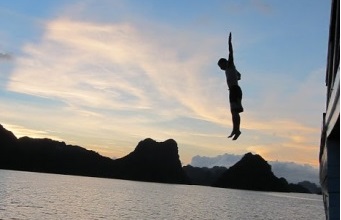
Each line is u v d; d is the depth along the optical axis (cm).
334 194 900
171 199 13975
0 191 9919
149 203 11269
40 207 7638
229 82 728
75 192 13150
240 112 722
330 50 1026
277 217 10469
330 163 950
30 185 14188
